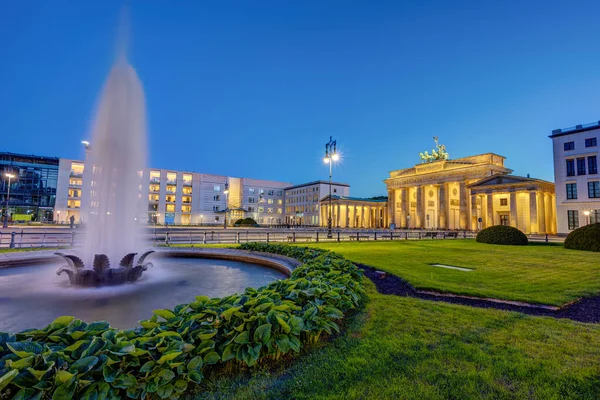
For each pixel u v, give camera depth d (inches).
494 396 137.9
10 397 106.8
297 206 4077.3
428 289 343.3
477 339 201.0
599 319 257.1
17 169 2650.1
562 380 150.5
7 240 936.3
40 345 123.3
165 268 490.0
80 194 2859.3
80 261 360.8
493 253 773.9
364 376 152.6
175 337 144.7
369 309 266.4
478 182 2493.8
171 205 3282.5
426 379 150.6
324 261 393.4
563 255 740.0
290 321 173.5
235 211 3368.6
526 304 295.7
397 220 3489.2
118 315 254.2
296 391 139.7
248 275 444.8
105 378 115.1
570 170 1765.5
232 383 147.2
